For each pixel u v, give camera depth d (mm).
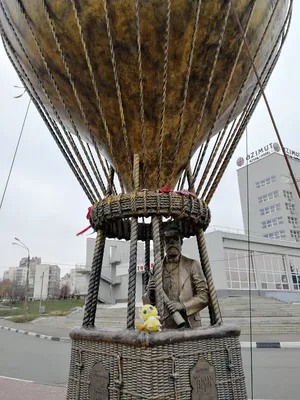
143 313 2744
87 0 2912
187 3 2867
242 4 3020
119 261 47062
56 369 10438
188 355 2721
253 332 19859
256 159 59781
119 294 46094
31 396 6965
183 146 3551
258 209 56688
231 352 3035
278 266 39000
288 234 52656
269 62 3811
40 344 17500
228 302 30031
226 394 2869
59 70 3385
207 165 3578
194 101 3346
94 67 3188
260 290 36062
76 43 3121
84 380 3037
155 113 3340
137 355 2590
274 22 3484
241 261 36031
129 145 3506
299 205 54688
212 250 35000
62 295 82562
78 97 3334
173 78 3180
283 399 6719
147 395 2445
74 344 3297
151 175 3557
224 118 3834
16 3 3332
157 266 3098
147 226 4301
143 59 3086
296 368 9961
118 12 2900
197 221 3324
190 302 3260
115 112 3398
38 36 3262
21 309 59812
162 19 2906
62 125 3627
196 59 3135
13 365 11273
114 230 4000
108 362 2826
